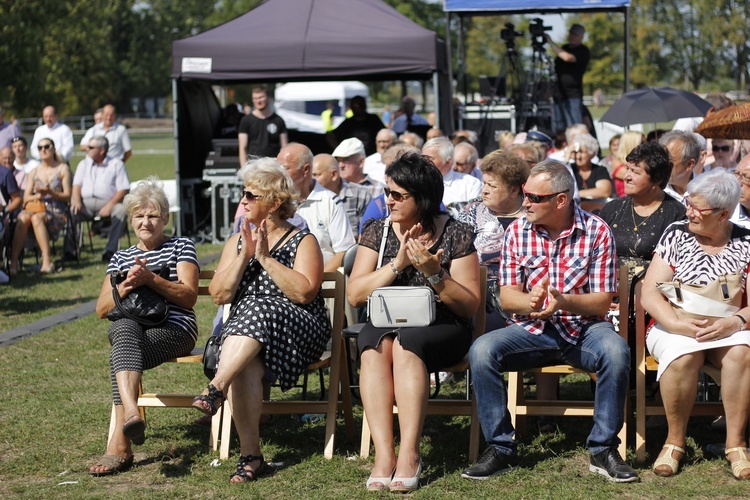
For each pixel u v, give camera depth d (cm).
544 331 483
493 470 464
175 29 8481
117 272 515
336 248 641
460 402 505
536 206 480
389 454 454
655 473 465
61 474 479
